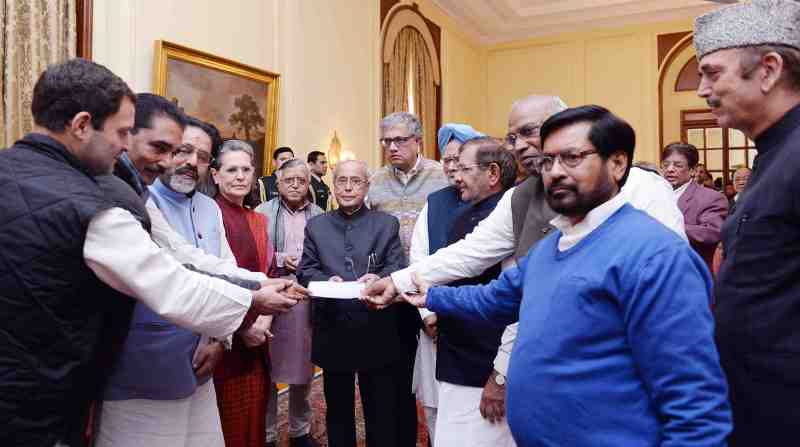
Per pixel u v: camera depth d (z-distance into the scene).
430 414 3.21
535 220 2.03
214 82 5.59
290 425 3.95
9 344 1.38
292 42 6.72
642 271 1.27
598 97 12.16
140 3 4.93
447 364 2.34
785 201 1.47
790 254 1.47
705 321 1.24
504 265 2.35
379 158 8.50
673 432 1.21
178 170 2.41
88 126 1.52
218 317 1.76
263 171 6.23
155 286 1.59
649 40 11.77
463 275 2.30
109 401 1.96
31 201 1.41
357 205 3.31
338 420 3.15
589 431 1.33
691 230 4.48
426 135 10.19
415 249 3.23
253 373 2.95
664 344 1.23
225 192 3.21
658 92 11.72
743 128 1.63
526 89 12.71
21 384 1.39
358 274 3.17
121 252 1.51
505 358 2.08
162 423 2.00
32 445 1.42
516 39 12.77
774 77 1.52
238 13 5.98
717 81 1.59
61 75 1.51
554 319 1.39
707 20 1.62
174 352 1.96
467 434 2.29
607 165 1.40
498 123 12.91
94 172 1.59
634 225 1.36
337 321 3.07
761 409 1.51
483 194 2.64
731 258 1.60
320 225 3.32
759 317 1.51
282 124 6.57
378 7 8.55
